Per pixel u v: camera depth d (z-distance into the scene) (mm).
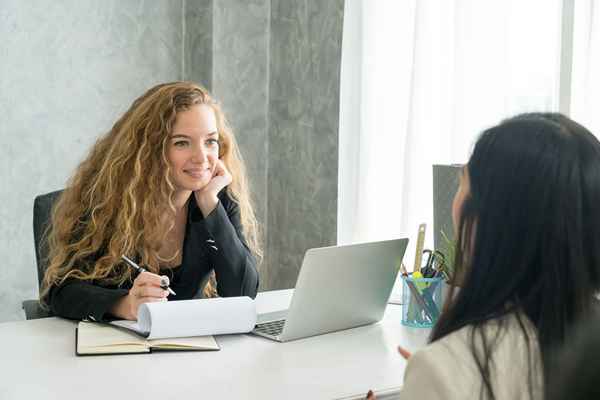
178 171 2010
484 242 931
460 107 2561
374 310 1837
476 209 949
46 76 3135
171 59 3465
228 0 3406
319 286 1664
